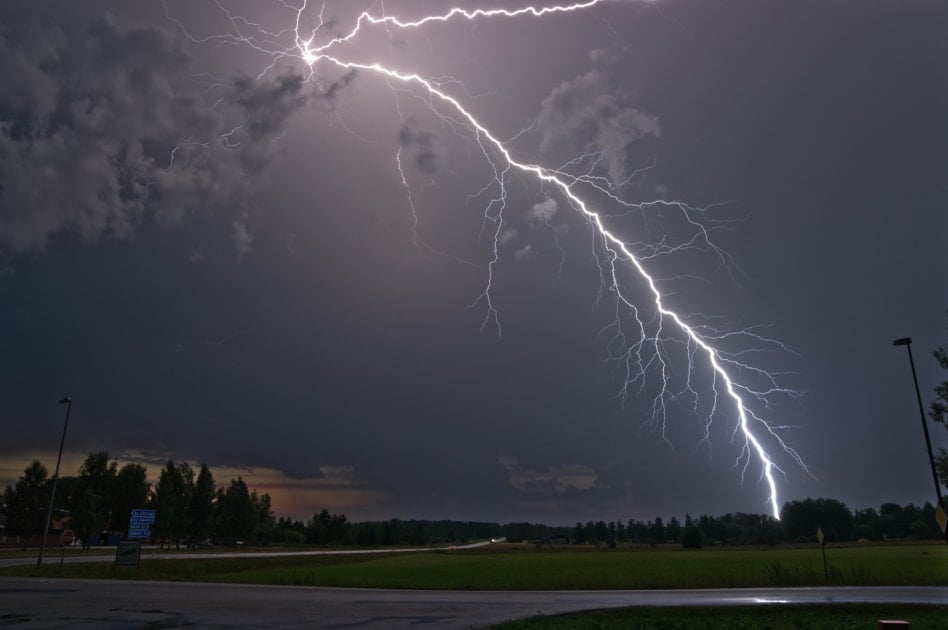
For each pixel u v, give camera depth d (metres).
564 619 16.56
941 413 23.75
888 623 9.48
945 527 20.19
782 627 15.02
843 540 102.62
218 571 43.44
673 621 16.36
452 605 20.86
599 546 114.00
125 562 36.66
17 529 73.69
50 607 18.81
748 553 68.50
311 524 131.25
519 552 87.94
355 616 17.52
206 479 89.62
